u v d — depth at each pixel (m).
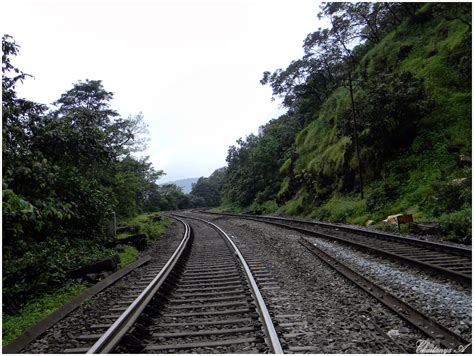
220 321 5.47
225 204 66.31
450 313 5.52
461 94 20.95
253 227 23.08
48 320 5.99
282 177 46.22
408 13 32.50
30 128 11.70
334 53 41.28
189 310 6.29
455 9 25.86
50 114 13.23
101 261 9.84
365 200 21.00
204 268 10.14
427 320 5.14
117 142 23.77
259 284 7.76
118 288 8.30
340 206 22.95
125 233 17.75
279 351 4.01
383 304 6.04
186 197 92.44
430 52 25.16
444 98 21.33
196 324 5.43
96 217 13.57
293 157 37.94
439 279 7.66
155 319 5.83
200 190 103.56
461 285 7.12
